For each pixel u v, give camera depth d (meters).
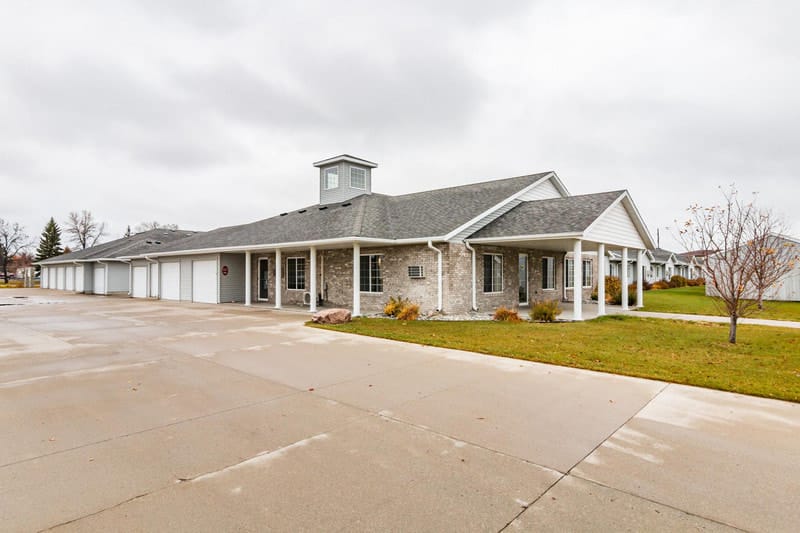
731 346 8.62
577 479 3.21
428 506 2.84
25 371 6.77
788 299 19.30
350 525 2.62
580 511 2.78
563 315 14.37
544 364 7.09
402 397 5.31
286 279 19.94
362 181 22.28
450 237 13.41
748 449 3.74
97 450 3.77
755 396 5.27
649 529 2.57
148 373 6.61
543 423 4.41
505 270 16.19
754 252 9.70
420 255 14.48
